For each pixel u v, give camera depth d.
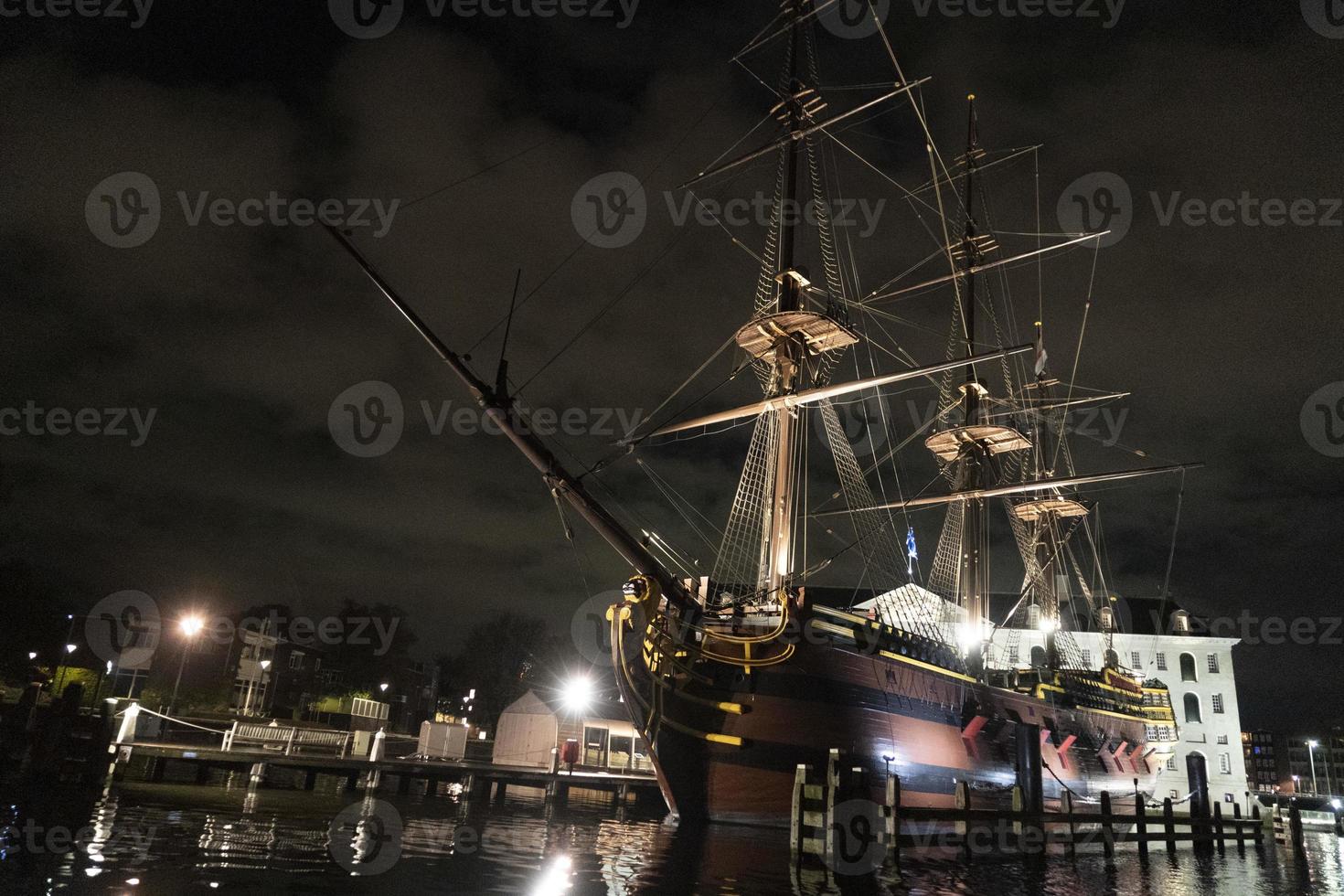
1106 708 42.41
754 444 30.19
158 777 26.83
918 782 25.73
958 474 43.91
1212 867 27.08
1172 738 50.25
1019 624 69.88
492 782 34.25
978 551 41.38
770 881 15.70
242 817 19.38
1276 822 42.72
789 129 31.58
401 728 83.88
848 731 23.61
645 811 31.92
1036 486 40.78
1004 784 30.36
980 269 43.91
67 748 23.89
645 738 24.78
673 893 13.86
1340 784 147.62
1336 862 32.88
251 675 63.72
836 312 30.14
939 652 28.20
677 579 24.83
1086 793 39.03
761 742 23.17
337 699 74.69
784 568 27.23
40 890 10.88
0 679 53.69
